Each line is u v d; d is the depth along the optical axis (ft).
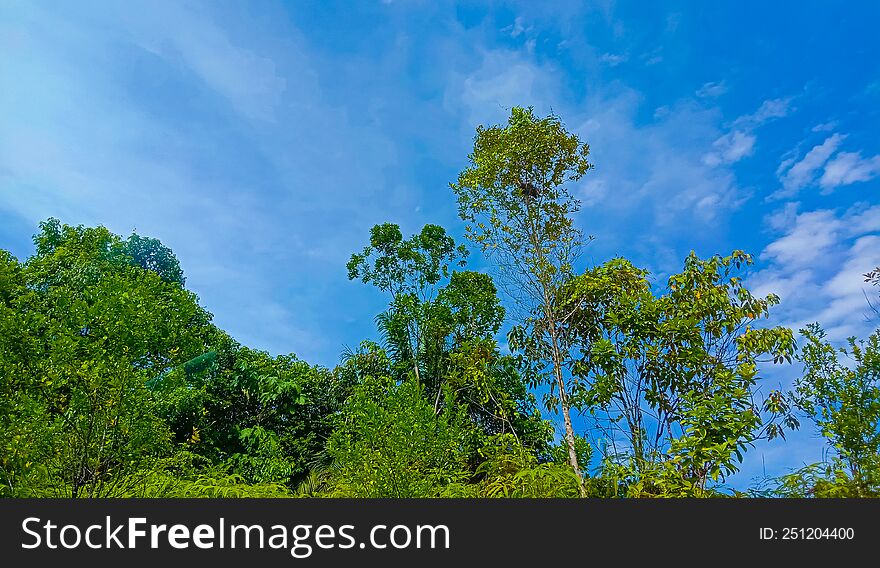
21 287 34.17
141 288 31.22
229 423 38.11
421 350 35.01
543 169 23.47
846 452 15.39
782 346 18.39
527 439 24.56
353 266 38.22
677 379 18.84
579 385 20.33
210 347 42.01
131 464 15.58
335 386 38.11
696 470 16.10
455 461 20.04
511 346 22.38
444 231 38.58
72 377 15.75
